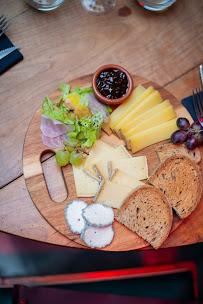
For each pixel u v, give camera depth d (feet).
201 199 1.52
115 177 1.47
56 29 1.70
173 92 1.69
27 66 1.62
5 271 2.14
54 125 1.49
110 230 1.41
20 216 1.42
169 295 2.20
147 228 1.42
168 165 1.50
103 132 1.57
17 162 1.49
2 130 1.52
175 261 2.24
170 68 1.72
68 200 1.44
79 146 1.51
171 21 1.81
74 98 1.52
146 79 1.65
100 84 1.51
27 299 2.13
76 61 1.67
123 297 2.19
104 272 2.23
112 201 1.44
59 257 2.18
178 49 1.76
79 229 1.39
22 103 1.57
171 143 1.55
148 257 2.22
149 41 1.75
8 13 1.67
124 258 2.20
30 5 1.70
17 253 2.14
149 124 1.56
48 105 1.46
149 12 1.80
